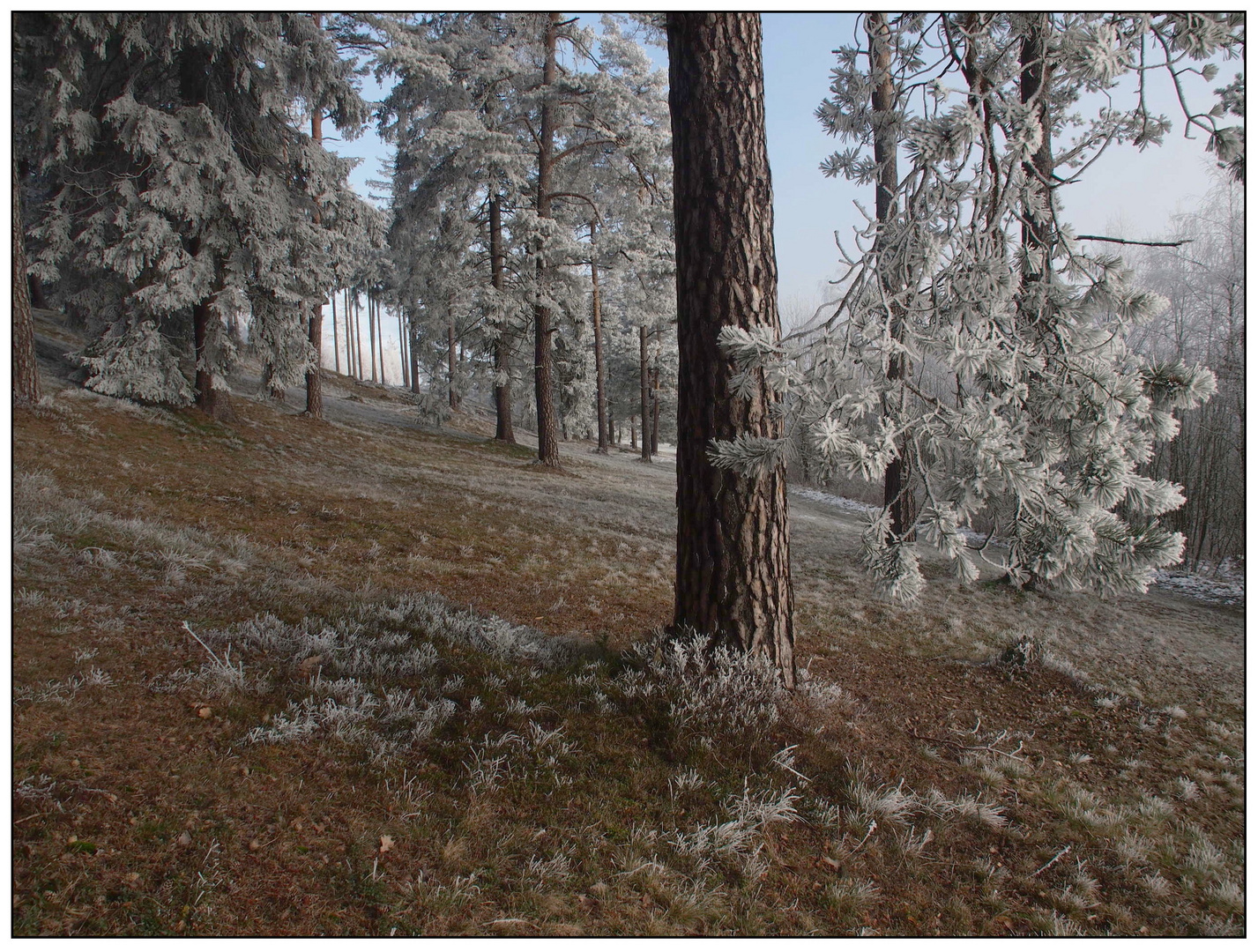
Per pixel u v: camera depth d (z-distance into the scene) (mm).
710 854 2812
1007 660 6754
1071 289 3234
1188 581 15344
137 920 1999
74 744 2648
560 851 2654
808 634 7113
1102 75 2975
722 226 4086
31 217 13289
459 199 20312
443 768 3062
